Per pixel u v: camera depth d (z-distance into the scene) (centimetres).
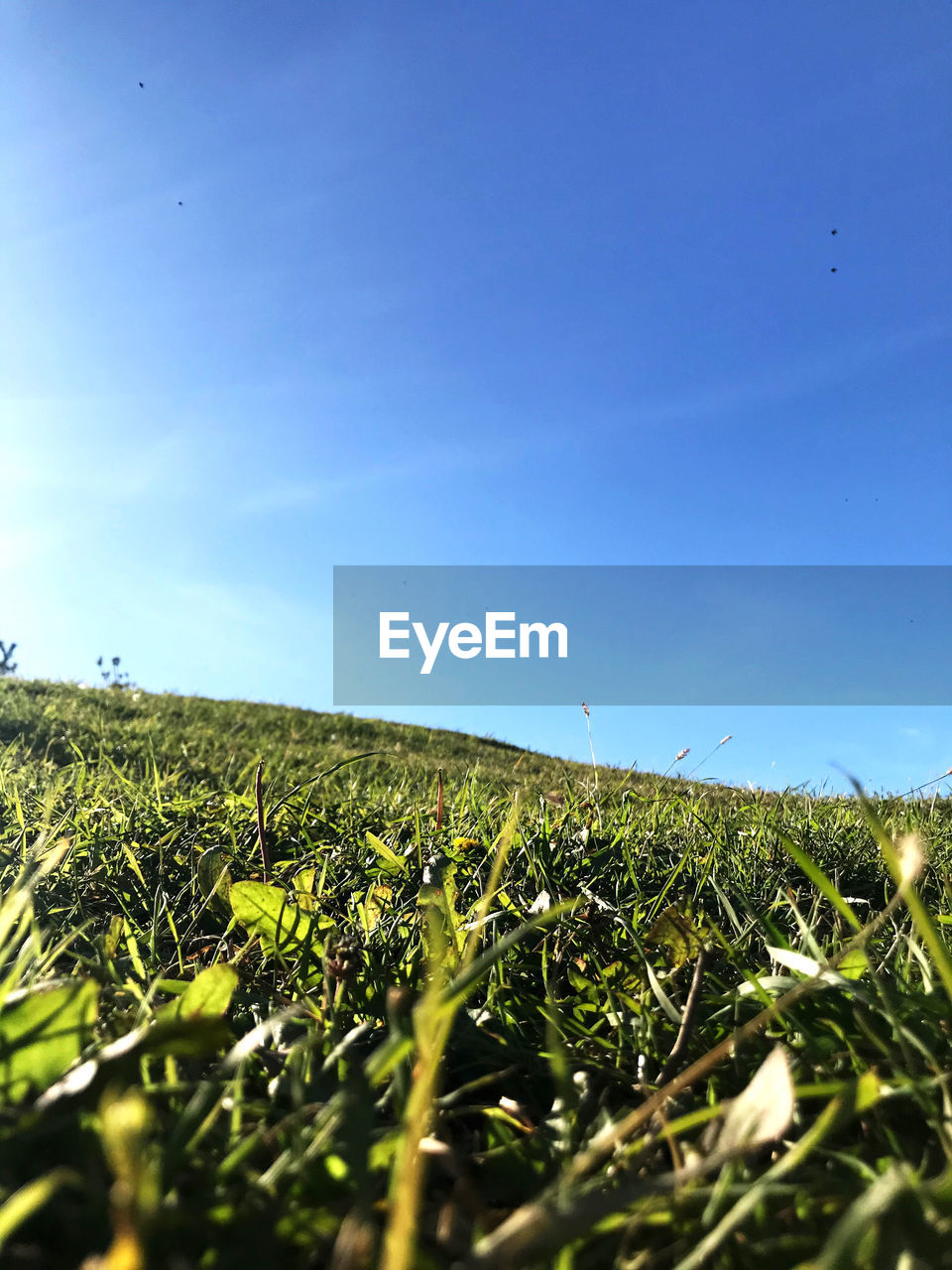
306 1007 28
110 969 30
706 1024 30
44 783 69
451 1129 25
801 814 66
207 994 25
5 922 26
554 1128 24
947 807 68
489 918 37
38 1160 19
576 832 55
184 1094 23
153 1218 14
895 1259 16
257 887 36
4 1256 16
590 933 39
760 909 43
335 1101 19
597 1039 29
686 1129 22
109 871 49
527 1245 14
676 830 61
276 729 234
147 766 95
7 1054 21
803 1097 25
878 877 51
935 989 28
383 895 42
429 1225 19
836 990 29
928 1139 23
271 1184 19
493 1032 31
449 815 62
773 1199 20
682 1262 18
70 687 221
